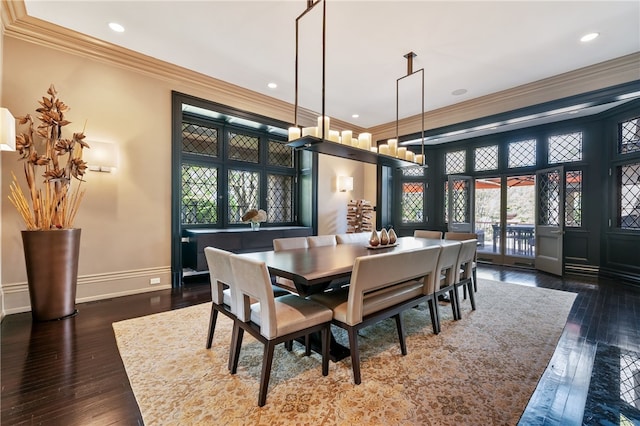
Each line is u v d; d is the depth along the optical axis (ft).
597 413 5.18
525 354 7.28
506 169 20.02
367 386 5.91
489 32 9.89
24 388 5.74
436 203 23.31
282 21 9.45
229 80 13.96
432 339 8.14
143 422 4.87
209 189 16.10
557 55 11.33
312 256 8.42
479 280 15.26
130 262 11.96
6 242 9.51
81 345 7.55
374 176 22.09
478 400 5.49
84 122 10.82
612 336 8.33
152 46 11.07
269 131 18.13
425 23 9.44
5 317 9.32
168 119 12.87
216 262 6.94
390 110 17.66
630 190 14.94
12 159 9.62
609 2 8.39
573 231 17.12
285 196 19.70
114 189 11.53
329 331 6.42
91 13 9.18
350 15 9.05
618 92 11.56
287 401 5.41
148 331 8.45
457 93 15.06
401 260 7.00
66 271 9.35
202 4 8.70
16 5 8.82
